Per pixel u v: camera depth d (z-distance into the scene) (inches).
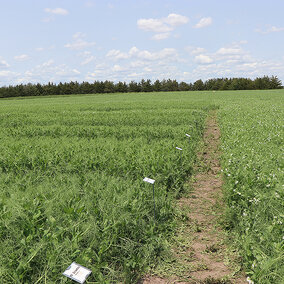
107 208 197.0
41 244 152.1
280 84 3870.6
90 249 153.4
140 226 193.0
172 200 257.3
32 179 273.9
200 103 1205.1
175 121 657.6
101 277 145.8
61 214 189.6
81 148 385.7
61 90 3991.1
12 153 353.7
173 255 180.5
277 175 252.5
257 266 148.5
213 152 444.5
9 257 146.7
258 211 197.3
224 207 246.2
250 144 398.0
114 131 535.2
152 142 437.1
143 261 169.9
